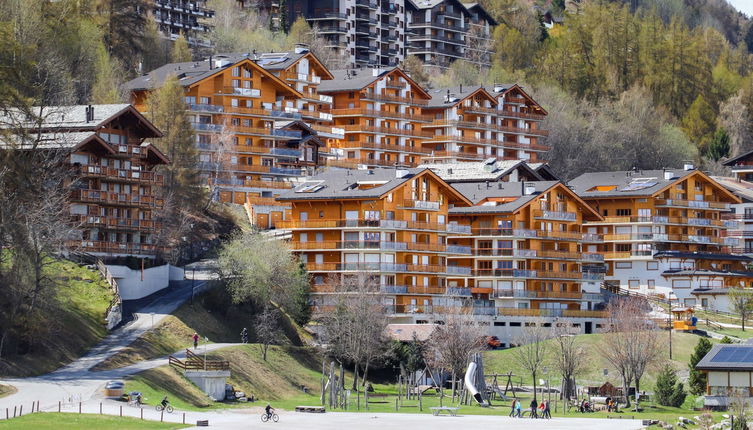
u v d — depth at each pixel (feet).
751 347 528.22
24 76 519.19
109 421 382.22
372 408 506.89
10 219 476.13
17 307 465.47
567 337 604.90
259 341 568.82
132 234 613.52
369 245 652.48
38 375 449.89
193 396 467.93
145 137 628.69
